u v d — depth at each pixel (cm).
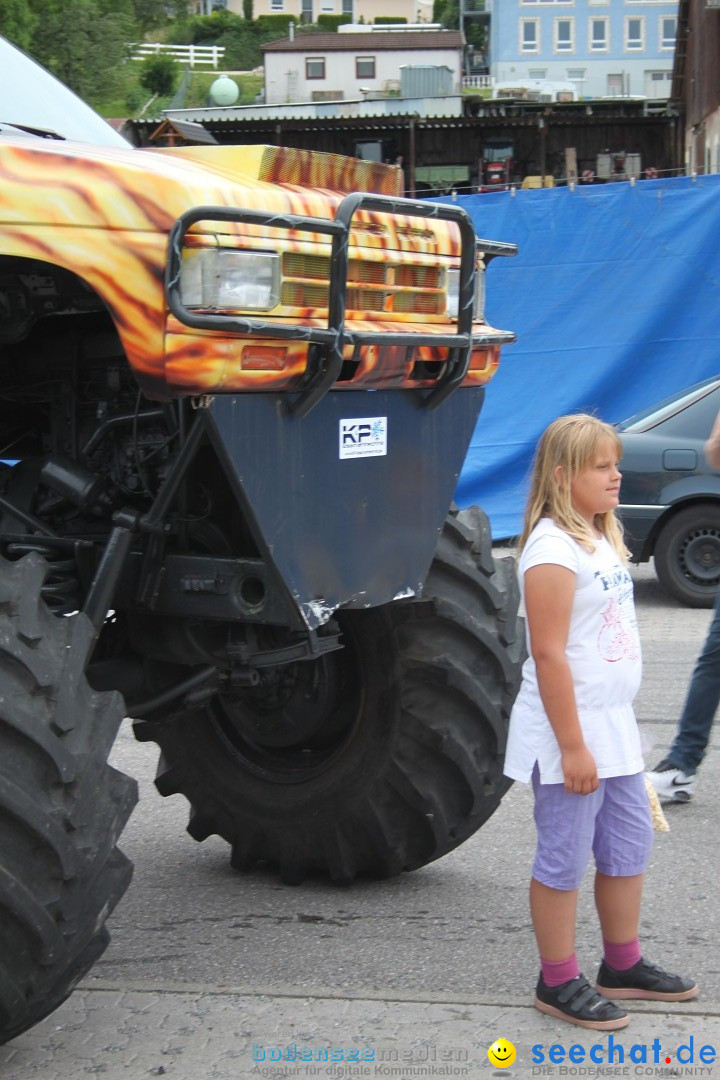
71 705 293
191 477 349
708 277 1089
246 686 392
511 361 1109
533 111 3616
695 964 361
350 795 412
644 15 8225
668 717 626
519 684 411
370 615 400
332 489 335
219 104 6138
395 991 343
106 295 293
